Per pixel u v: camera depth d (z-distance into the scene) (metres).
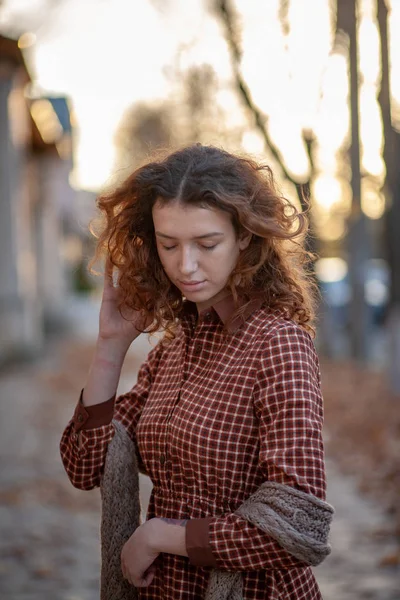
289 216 2.03
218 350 2.01
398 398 11.55
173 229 1.91
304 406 1.85
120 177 2.22
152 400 2.16
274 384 1.88
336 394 12.48
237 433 1.92
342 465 7.98
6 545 5.61
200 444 1.94
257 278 2.04
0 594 4.71
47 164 25.30
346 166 17.33
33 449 9.13
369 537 5.75
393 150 13.74
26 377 15.70
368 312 17.03
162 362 2.24
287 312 2.02
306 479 1.80
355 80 15.13
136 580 1.97
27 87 18.34
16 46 14.80
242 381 1.93
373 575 5.01
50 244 28.36
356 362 16.72
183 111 19.02
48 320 26.50
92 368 2.19
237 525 1.83
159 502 2.07
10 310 17.33
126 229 2.11
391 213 13.23
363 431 9.45
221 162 1.93
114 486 2.15
